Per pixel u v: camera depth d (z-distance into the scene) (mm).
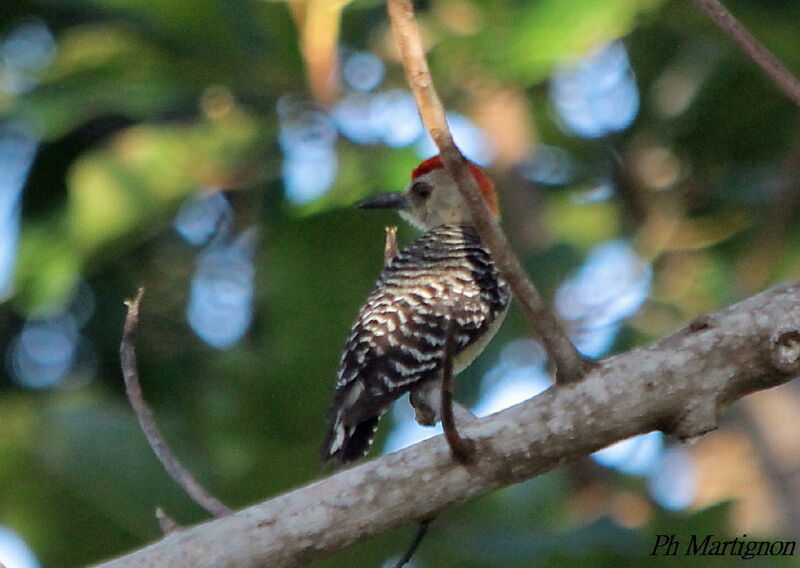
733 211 14438
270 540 7203
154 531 11898
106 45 12117
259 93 12117
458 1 12047
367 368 9484
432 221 12156
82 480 11828
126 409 13016
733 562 12008
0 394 14305
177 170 12078
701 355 7371
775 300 7480
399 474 7281
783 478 13555
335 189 11656
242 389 13250
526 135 14641
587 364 7375
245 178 12219
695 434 7375
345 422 9242
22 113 11977
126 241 12477
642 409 7340
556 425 7301
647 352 7410
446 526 12555
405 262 10664
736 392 7430
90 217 12000
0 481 11805
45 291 12164
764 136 14625
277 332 12953
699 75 14367
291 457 12578
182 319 14789
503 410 7391
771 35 13047
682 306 14398
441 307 10047
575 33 11523
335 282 12758
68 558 11828
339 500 7242
